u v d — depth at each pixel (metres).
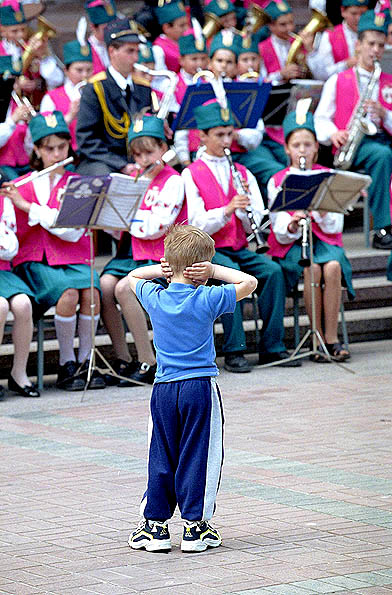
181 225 11.51
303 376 20.52
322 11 26.39
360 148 24.73
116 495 13.16
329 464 14.36
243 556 10.81
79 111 21.78
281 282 21.25
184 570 10.45
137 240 20.22
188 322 11.01
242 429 16.42
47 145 19.94
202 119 20.86
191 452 10.98
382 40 24.44
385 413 17.33
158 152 20.08
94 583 10.13
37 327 20.48
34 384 20.61
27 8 24.66
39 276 19.91
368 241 26.22
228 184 21.00
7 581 10.24
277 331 21.50
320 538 11.31
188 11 27.11
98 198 18.45
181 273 11.20
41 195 19.98
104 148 21.70
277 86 23.84
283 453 14.98
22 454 15.28
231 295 11.04
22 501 12.98
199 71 23.91
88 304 20.06
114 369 20.67
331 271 21.27
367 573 10.20
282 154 24.55
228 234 21.12
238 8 28.14
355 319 23.86
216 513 12.29
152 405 11.19
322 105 24.78
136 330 20.03
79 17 30.11
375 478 13.64
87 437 16.25
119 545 11.30
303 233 20.77
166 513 11.14
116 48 21.67
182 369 11.01
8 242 19.34
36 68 24.52
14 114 21.38
